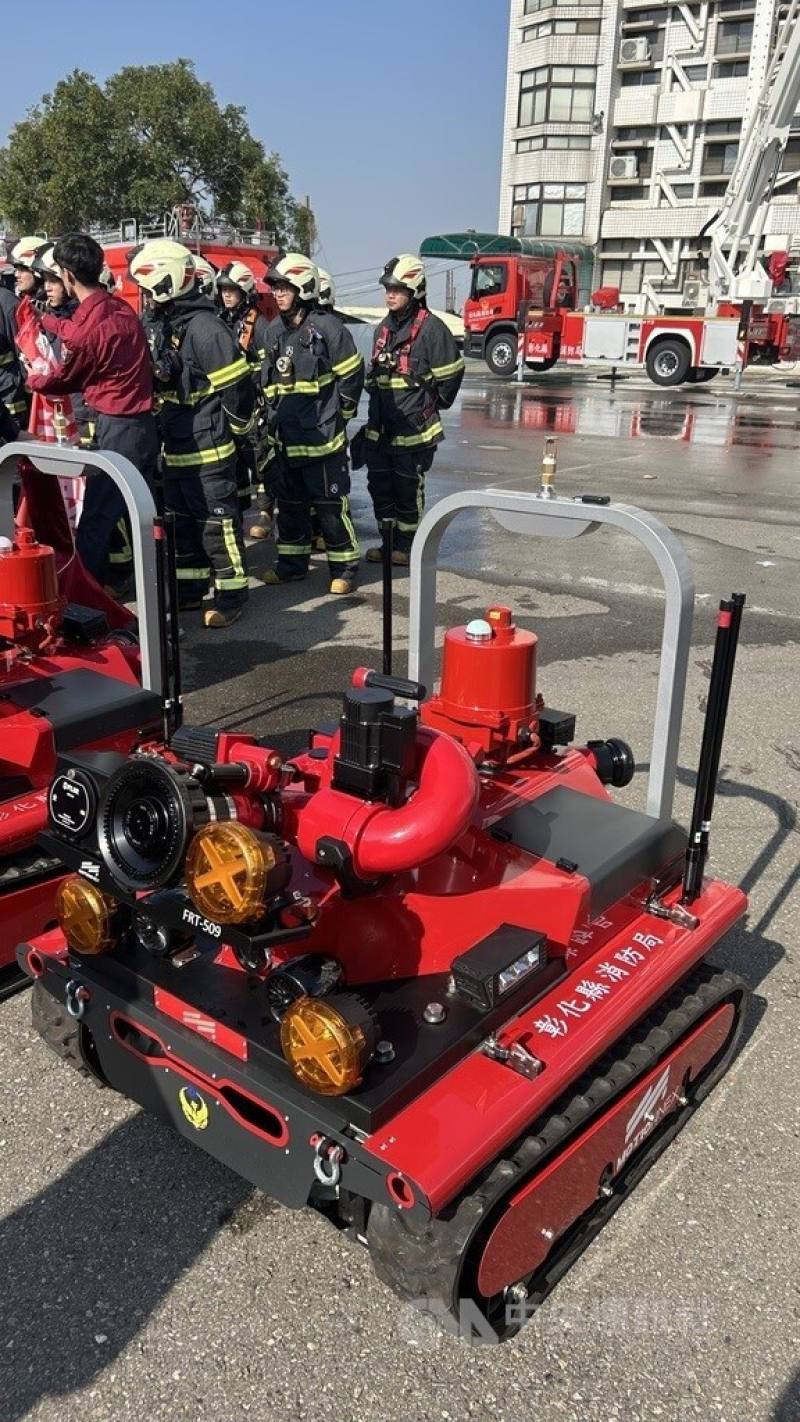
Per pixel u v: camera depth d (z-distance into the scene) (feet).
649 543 8.55
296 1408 6.65
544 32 132.98
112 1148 8.76
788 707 18.72
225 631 22.65
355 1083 6.52
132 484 11.64
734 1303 7.45
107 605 14.87
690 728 17.76
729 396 75.92
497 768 9.19
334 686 19.35
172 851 6.66
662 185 134.41
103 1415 6.61
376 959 7.77
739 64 126.52
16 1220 8.04
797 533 32.35
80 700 11.64
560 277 90.22
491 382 85.05
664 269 136.77
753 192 76.59
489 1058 7.20
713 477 41.73
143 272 20.12
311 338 23.06
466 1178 6.33
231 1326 7.20
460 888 7.84
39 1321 7.22
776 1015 10.59
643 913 8.94
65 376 18.43
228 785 6.95
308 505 25.67
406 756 7.00
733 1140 8.98
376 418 26.08
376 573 27.37
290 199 120.47
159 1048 8.04
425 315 24.95
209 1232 7.95
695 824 8.84
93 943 7.91
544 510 9.02
